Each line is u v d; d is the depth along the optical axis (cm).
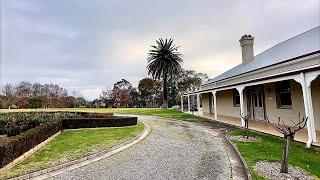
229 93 2308
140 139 1224
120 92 6394
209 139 1212
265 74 1516
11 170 700
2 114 2145
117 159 845
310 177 618
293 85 1364
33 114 2152
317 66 900
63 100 5466
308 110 948
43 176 674
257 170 675
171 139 1218
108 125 1620
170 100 5938
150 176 662
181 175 668
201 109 3394
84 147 1009
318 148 898
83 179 646
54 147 1017
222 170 709
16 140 776
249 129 1435
